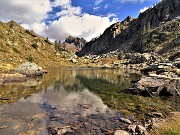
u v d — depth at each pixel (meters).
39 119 14.21
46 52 141.88
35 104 18.95
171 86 22.88
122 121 13.79
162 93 23.17
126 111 16.44
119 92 25.88
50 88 30.02
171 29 177.50
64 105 18.78
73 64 132.25
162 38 166.50
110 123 13.44
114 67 107.31
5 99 20.89
